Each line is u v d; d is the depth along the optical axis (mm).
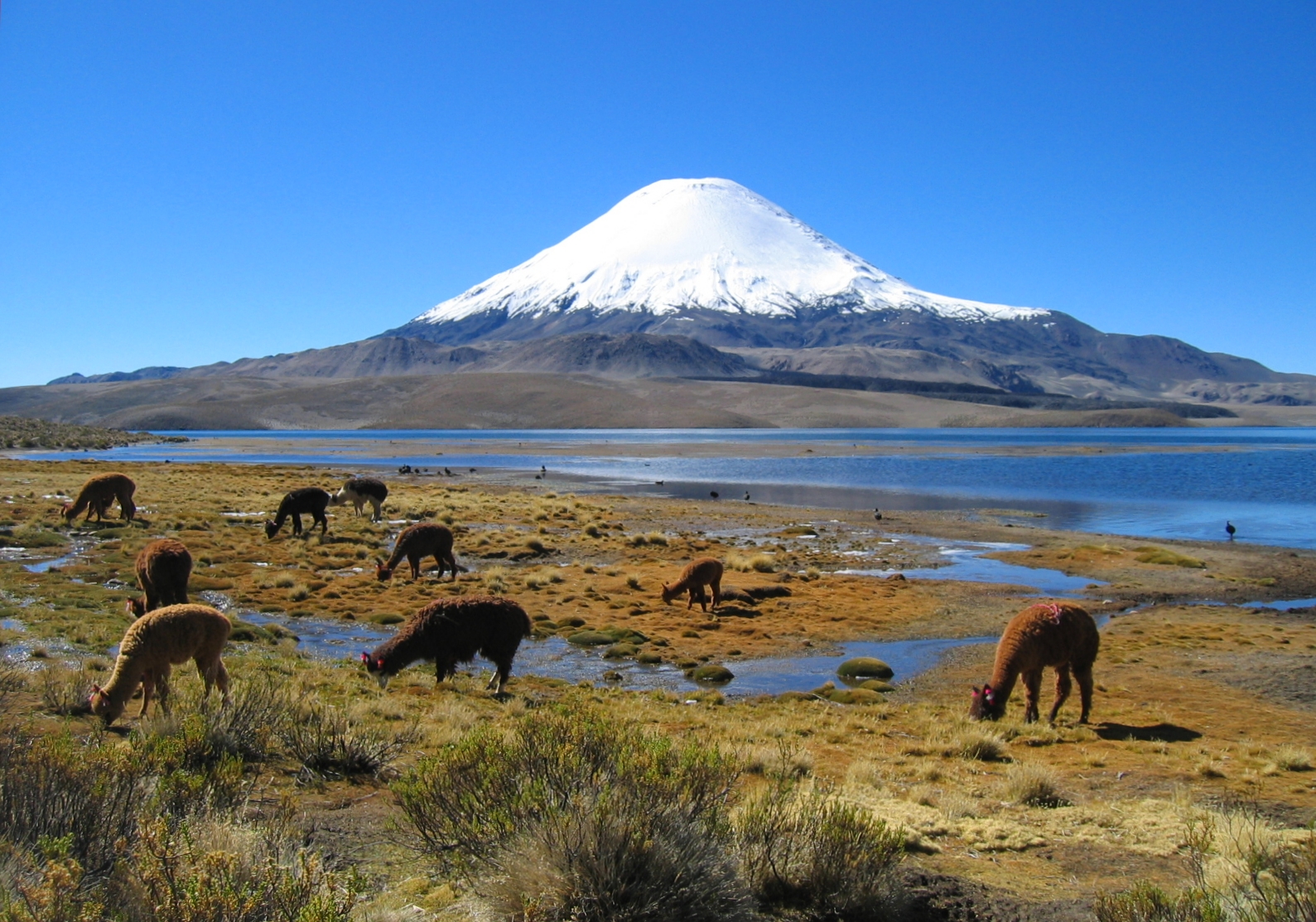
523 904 5105
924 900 6504
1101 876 7480
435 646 13438
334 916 4328
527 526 39562
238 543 29141
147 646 9359
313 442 170250
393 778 8516
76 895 4527
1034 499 62500
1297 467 97000
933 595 26125
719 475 85938
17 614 16344
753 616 22672
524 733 6988
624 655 18438
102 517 30734
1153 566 32656
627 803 5625
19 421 137875
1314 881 5613
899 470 94312
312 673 13477
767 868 6109
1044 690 16531
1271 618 24000
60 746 6055
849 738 12656
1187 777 11180
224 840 5234
